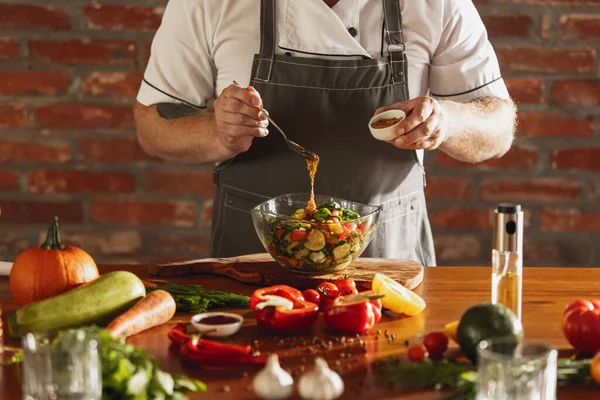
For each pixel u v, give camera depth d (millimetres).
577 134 2738
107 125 2742
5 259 2789
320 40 2027
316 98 2021
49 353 978
